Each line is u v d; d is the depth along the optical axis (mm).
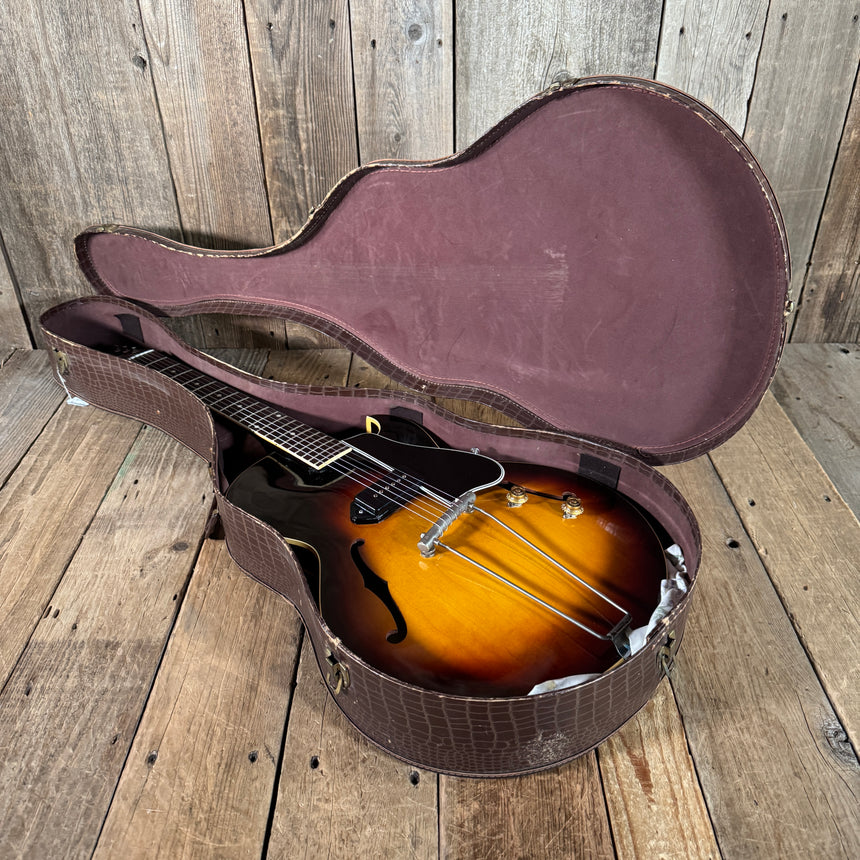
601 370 1124
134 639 1035
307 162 1488
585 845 803
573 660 818
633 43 1321
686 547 978
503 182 1019
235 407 1304
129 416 1453
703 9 1278
